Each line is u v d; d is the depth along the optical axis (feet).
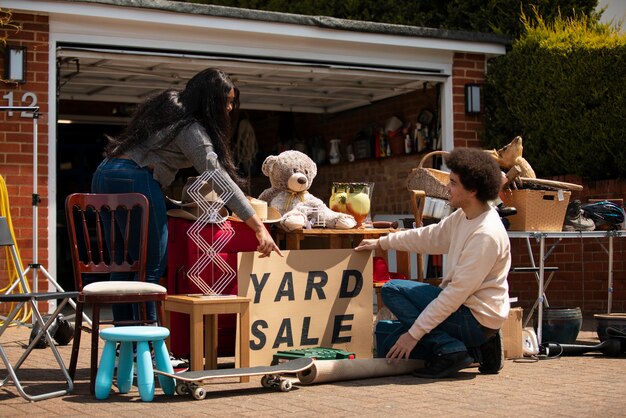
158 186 17.06
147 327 14.94
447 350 16.66
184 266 18.39
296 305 17.76
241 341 16.20
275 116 44.34
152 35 29.01
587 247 31.17
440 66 33.45
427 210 21.38
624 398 14.65
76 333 16.05
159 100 17.08
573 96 30.50
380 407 13.89
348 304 18.40
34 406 14.19
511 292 33.22
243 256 17.16
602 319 20.36
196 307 15.79
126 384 15.38
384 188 38.17
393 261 32.12
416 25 36.70
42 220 27.35
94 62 30.53
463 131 33.68
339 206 20.20
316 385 16.15
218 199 17.25
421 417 13.08
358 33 31.53
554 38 31.30
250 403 14.38
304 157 20.75
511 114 32.83
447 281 17.03
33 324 21.88
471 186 16.52
